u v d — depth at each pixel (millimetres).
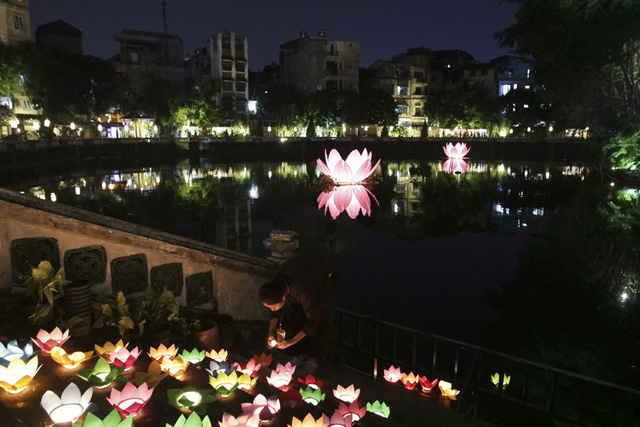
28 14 45500
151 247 4355
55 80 41750
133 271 4293
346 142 61844
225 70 64188
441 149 66750
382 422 2920
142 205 24688
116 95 49656
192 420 1908
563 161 58562
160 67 60656
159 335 3691
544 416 5535
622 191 27125
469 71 78250
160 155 51750
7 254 3729
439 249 14727
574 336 8008
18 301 3590
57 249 3887
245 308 5180
